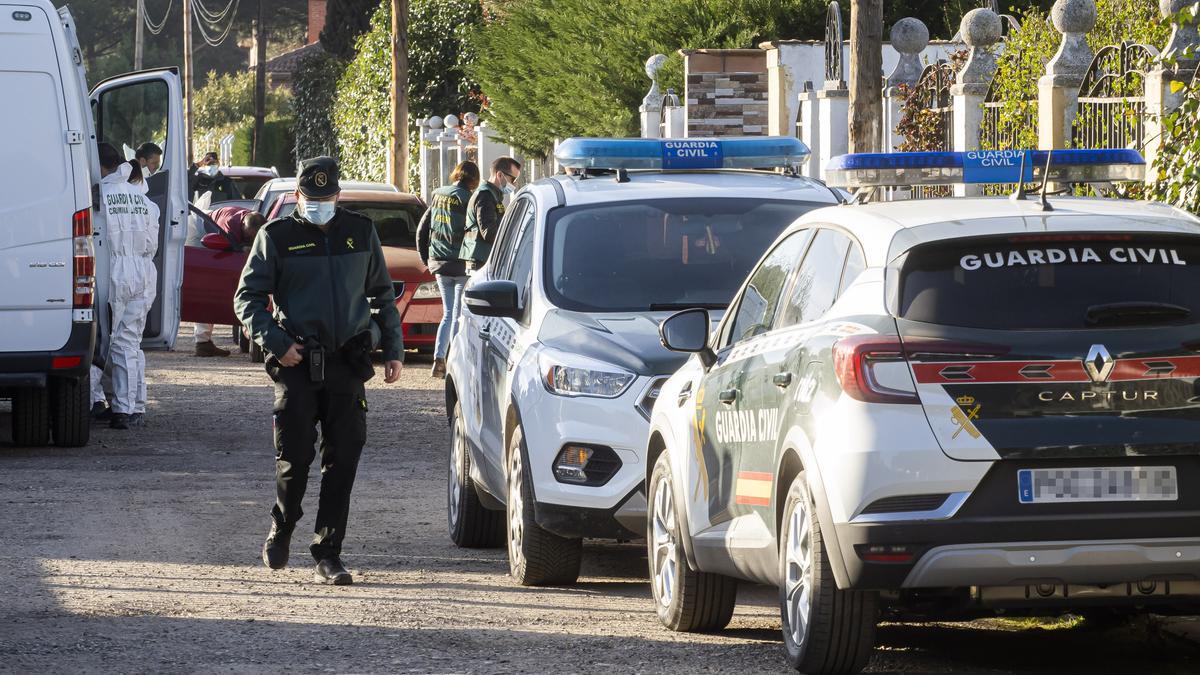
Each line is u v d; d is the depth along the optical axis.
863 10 43.31
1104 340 16.42
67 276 37.53
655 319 25.12
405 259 59.25
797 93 68.31
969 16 46.22
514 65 88.44
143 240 42.81
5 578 24.73
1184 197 29.02
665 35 78.25
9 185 37.19
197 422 44.09
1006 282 16.78
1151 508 16.27
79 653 19.95
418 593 24.20
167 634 21.11
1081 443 16.19
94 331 38.00
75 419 39.12
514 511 25.08
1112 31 48.28
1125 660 19.28
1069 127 40.75
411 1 121.56
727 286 26.38
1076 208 18.34
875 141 43.56
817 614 17.30
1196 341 16.52
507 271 28.81
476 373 28.03
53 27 37.59
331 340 24.50
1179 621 21.16
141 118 46.34
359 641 20.77
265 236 24.39
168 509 31.08
